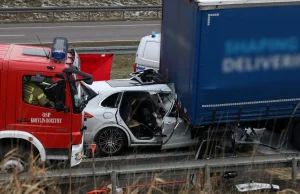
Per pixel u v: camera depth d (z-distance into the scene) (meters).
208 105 21.16
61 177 16.11
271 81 21.61
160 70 25.91
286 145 24.31
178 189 17.50
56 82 17.91
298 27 21.22
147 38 31.97
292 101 22.23
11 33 55.78
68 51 20.27
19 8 59.91
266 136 25.08
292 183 18.72
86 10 63.00
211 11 19.97
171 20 23.53
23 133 18.11
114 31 59.16
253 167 18.22
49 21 62.91
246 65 21.06
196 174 17.33
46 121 18.30
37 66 17.95
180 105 22.73
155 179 14.63
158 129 22.94
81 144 18.89
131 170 16.67
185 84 21.86
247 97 21.53
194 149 23.12
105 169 16.69
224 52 20.62
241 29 20.52
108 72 30.33
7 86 17.80
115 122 22.62
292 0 20.69
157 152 23.61
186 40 21.42
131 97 23.48
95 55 29.81
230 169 17.88
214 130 21.78
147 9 65.88
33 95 18.06
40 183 13.55
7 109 17.94
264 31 20.84
